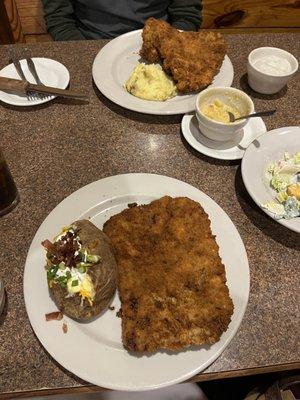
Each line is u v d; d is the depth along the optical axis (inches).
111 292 14.5
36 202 18.5
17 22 37.2
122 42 26.5
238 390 22.3
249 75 24.2
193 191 18.4
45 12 33.0
